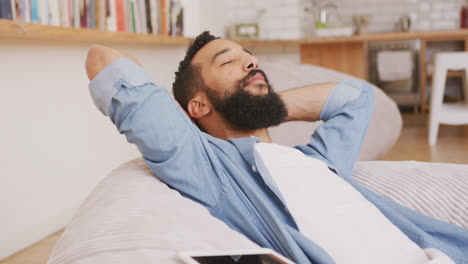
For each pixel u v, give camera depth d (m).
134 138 1.03
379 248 0.98
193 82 1.36
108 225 0.83
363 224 1.02
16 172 2.20
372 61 6.64
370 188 1.31
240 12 5.52
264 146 1.14
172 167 1.04
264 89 1.31
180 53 4.11
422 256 1.00
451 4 7.00
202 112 1.37
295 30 5.45
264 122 1.32
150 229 0.79
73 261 0.76
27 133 2.27
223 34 5.39
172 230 0.80
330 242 0.98
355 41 5.26
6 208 2.13
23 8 2.05
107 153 2.94
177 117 1.06
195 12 4.39
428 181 1.26
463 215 1.18
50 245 2.27
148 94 1.03
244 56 1.34
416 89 6.54
